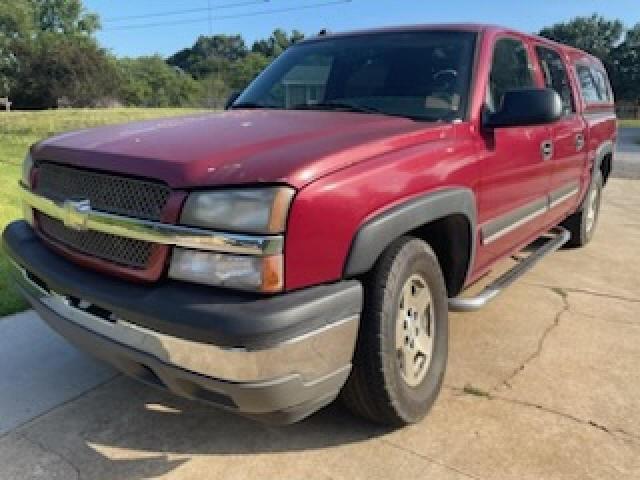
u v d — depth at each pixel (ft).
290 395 7.77
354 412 9.84
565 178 16.67
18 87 218.18
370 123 10.28
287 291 7.68
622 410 10.71
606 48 319.88
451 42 12.60
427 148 9.96
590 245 22.57
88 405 10.62
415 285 9.92
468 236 11.27
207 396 8.03
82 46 225.97
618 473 9.03
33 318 14.11
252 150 8.47
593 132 19.21
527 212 14.15
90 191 8.84
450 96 11.55
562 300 16.19
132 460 9.21
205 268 7.71
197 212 7.72
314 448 9.52
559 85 16.80
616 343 13.47
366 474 8.91
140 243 8.21
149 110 101.60
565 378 11.80
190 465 9.11
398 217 8.89
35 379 11.44
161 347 7.83
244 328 7.29
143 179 8.20
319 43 14.30
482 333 13.84
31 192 10.26
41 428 9.93
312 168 7.98
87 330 8.69
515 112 11.32
